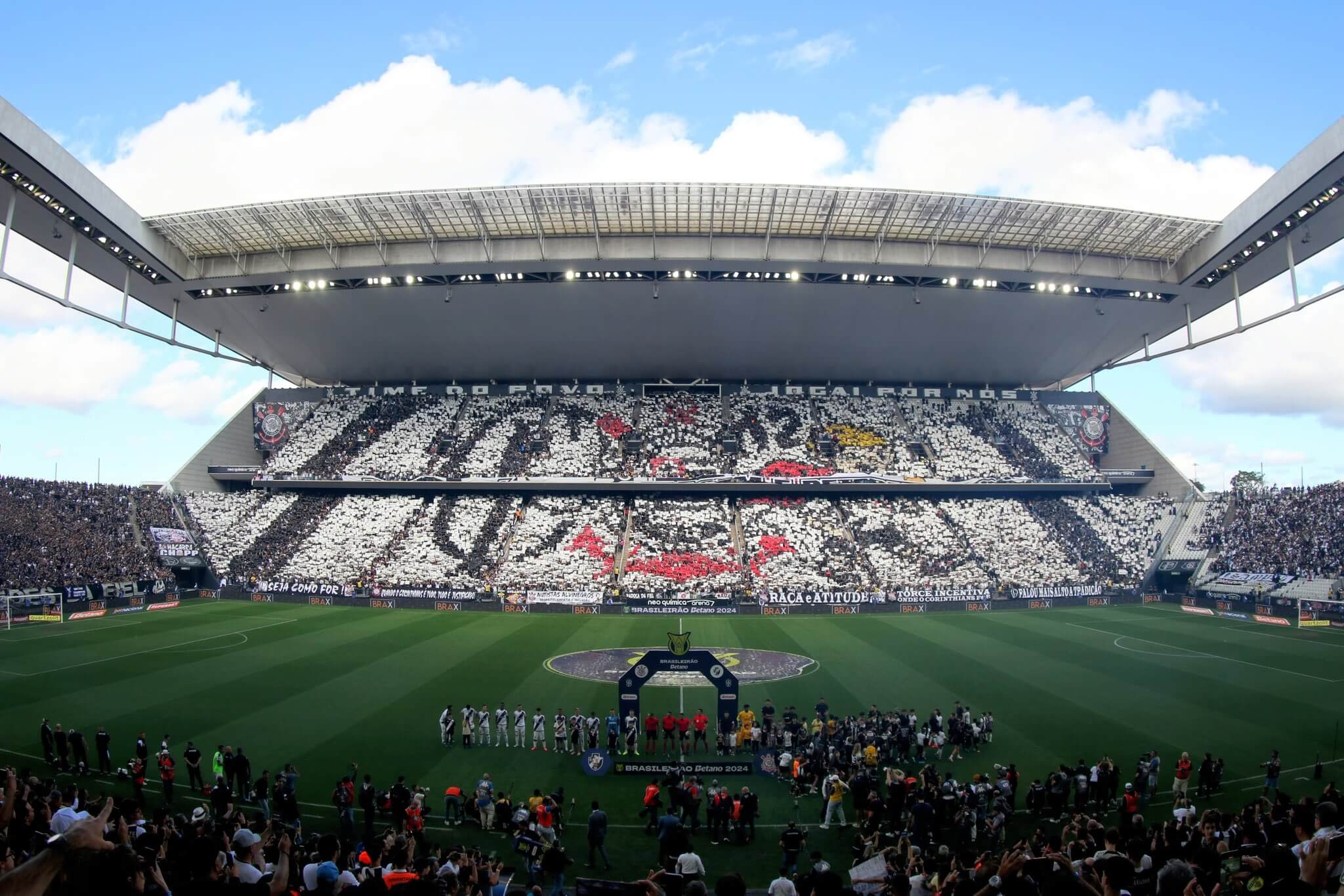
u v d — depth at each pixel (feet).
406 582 221.66
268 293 241.55
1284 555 218.18
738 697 102.22
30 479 226.99
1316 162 163.32
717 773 90.84
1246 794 83.51
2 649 153.07
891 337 271.08
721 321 260.83
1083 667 140.67
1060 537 253.24
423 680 129.39
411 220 204.44
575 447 278.26
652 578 221.25
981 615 206.90
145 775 86.28
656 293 228.43
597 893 33.12
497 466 269.85
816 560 232.53
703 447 276.82
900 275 225.56
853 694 122.01
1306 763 92.68
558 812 73.20
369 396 306.55
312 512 262.06
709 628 184.24
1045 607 220.84
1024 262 220.02
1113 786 81.10
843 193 189.78
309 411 302.45
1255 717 110.32
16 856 32.83
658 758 95.45
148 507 248.93
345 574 231.71
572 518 253.65
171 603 217.77
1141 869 42.68
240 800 80.89
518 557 234.38
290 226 207.31
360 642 162.09
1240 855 34.86
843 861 69.82
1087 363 296.92
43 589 196.03
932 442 286.87
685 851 55.52
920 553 238.68
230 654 149.28
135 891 14.74
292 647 155.94
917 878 38.75
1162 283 225.56
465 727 98.07
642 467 267.18
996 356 285.23
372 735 101.65
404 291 244.42
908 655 151.12
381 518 256.93
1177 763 90.02
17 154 157.99
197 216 200.13
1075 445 294.05
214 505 266.16
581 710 114.21
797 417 293.43
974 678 132.57
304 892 37.55
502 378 302.45
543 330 267.80
